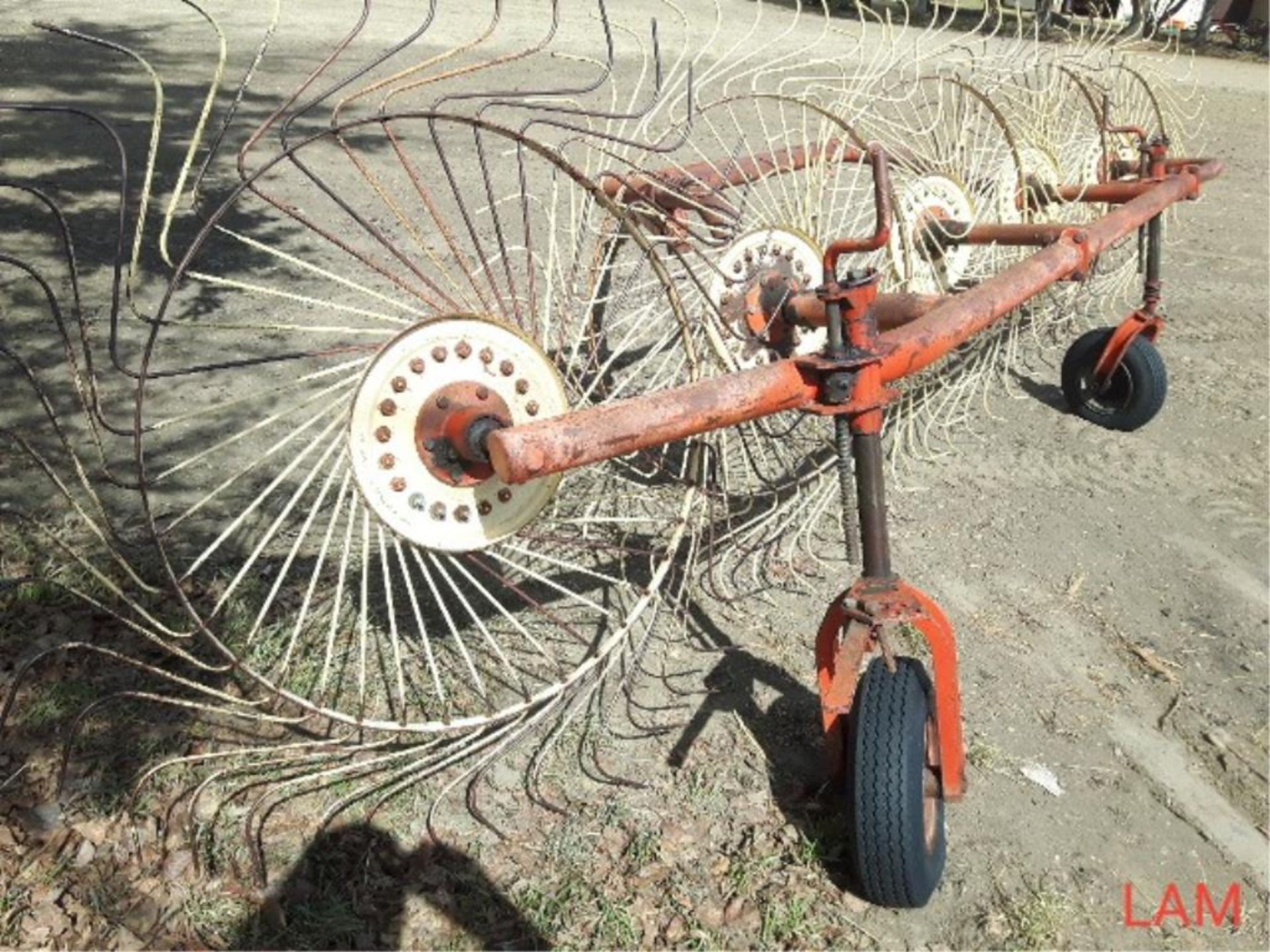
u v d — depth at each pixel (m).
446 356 1.83
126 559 2.50
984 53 3.84
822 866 1.93
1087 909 1.92
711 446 2.59
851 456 2.07
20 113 6.07
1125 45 4.51
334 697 2.20
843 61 4.00
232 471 2.90
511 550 2.28
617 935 1.79
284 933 1.76
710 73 2.91
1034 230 2.99
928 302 2.12
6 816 1.90
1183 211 6.31
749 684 2.36
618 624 2.48
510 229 4.83
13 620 2.32
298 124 6.28
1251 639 2.68
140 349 3.53
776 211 2.81
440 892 1.84
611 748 2.16
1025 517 3.14
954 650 1.79
